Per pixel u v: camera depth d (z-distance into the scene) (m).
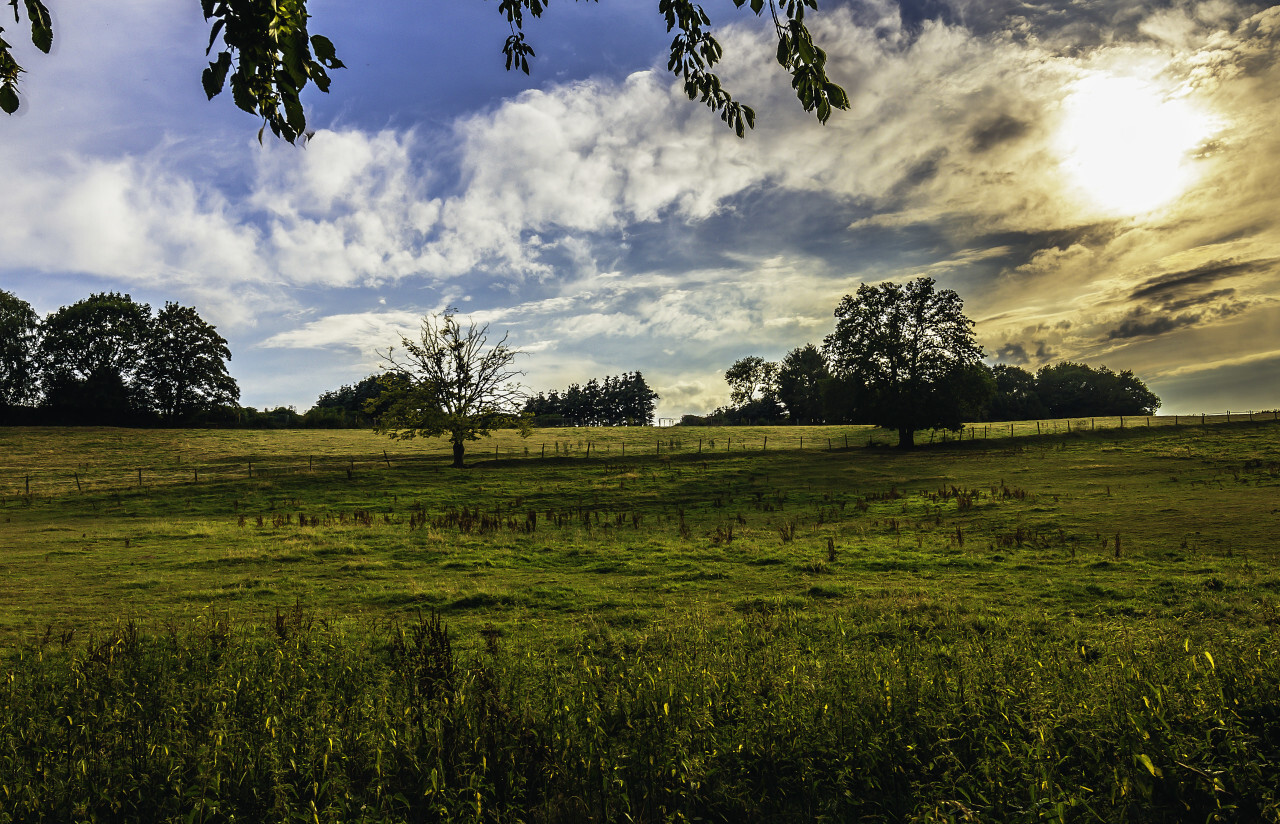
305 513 36.38
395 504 39.84
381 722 6.27
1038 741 5.04
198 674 8.43
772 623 11.93
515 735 5.84
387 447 71.38
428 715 6.22
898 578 17.52
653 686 6.75
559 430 88.06
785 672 7.14
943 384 65.69
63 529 29.58
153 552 22.48
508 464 57.69
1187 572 16.81
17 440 69.50
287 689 7.54
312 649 9.58
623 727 6.06
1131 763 4.84
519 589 16.56
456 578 18.39
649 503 39.50
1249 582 14.79
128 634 10.05
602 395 175.00
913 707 5.92
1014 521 27.55
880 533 26.25
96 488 45.94
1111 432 67.69
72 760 5.82
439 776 5.26
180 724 6.39
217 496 42.47
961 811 4.62
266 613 14.17
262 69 3.47
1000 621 11.88
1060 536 23.55
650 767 5.36
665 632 11.31
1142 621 11.79
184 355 93.06
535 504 39.97
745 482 47.16
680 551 22.33
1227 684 5.75
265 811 5.14
